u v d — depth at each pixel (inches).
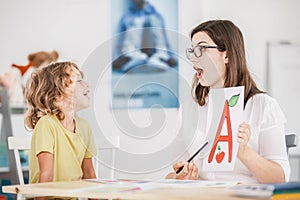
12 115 157.9
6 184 140.2
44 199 77.0
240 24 165.6
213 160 67.2
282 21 171.0
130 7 159.2
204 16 159.9
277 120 78.0
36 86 83.2
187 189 54.9
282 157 76.5
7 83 159.8
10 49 160.9
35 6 161.0
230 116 67.0
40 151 78.0
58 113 81.5
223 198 47.8
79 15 160.2
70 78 80.7
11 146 89.9
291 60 171.2
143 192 53.4
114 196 53.9
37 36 160.7
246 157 72.1
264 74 169.0
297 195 49.1
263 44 168.9
